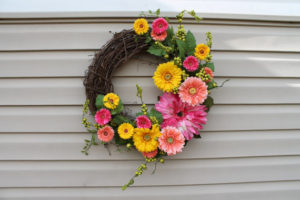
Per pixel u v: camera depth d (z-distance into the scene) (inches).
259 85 44.8
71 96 43.6
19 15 39.8
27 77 42.8
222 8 41.5
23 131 44.8
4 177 46.8
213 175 48.6
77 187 48.5
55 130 44.9
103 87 40.9
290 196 49.5
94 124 42.2
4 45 41.4
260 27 43.6
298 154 48.3
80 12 40.1
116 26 41.9
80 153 46.2
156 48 39.9
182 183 48.6
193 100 37.5
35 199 48.1
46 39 41.6
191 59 37.5
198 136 42.8
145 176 47.9
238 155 47.7
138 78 44.0
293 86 45.3
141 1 41.0
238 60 43.7
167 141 38.4
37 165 46.9
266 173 49.1
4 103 43.3
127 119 41.2
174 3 41.4
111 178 47.8
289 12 41.9
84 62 42.6
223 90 44.6
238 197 49.4
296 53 44.9
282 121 46.5
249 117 45.9
